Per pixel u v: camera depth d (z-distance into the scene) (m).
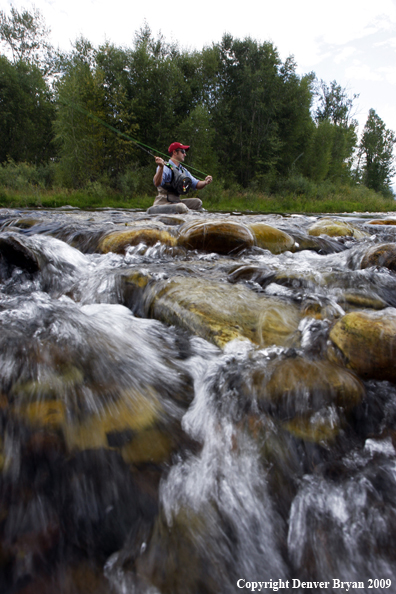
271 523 1.05
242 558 0.98
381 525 1.04
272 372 1.38
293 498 1.10
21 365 1.31
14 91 23.12
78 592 0.87
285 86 26.03
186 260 3.21
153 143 18.78
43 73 26.98
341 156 36.88
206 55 22.14
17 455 1.07
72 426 1.15
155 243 3.40
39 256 2.65
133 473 1.11
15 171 15.76
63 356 1.38
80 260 2.97
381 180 47.97
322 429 1.24
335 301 2.19
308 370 1.37
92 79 17.02
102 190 15.48
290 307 2.05
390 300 2.29
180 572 0.93
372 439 1.25
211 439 1.24
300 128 27.83
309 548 1.00
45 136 24.97
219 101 23.78
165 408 1.32
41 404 1.18
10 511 0.99
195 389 1.44
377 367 1.44
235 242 3.44
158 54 20.67
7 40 27.39
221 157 24.14
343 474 1.15
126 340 1.64
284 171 27.86
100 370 1.37
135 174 17.05
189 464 1.15
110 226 4.36
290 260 3.33
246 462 1.17
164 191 8.95
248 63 23.69
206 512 1.05
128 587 0.89
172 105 18.98
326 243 4.09
